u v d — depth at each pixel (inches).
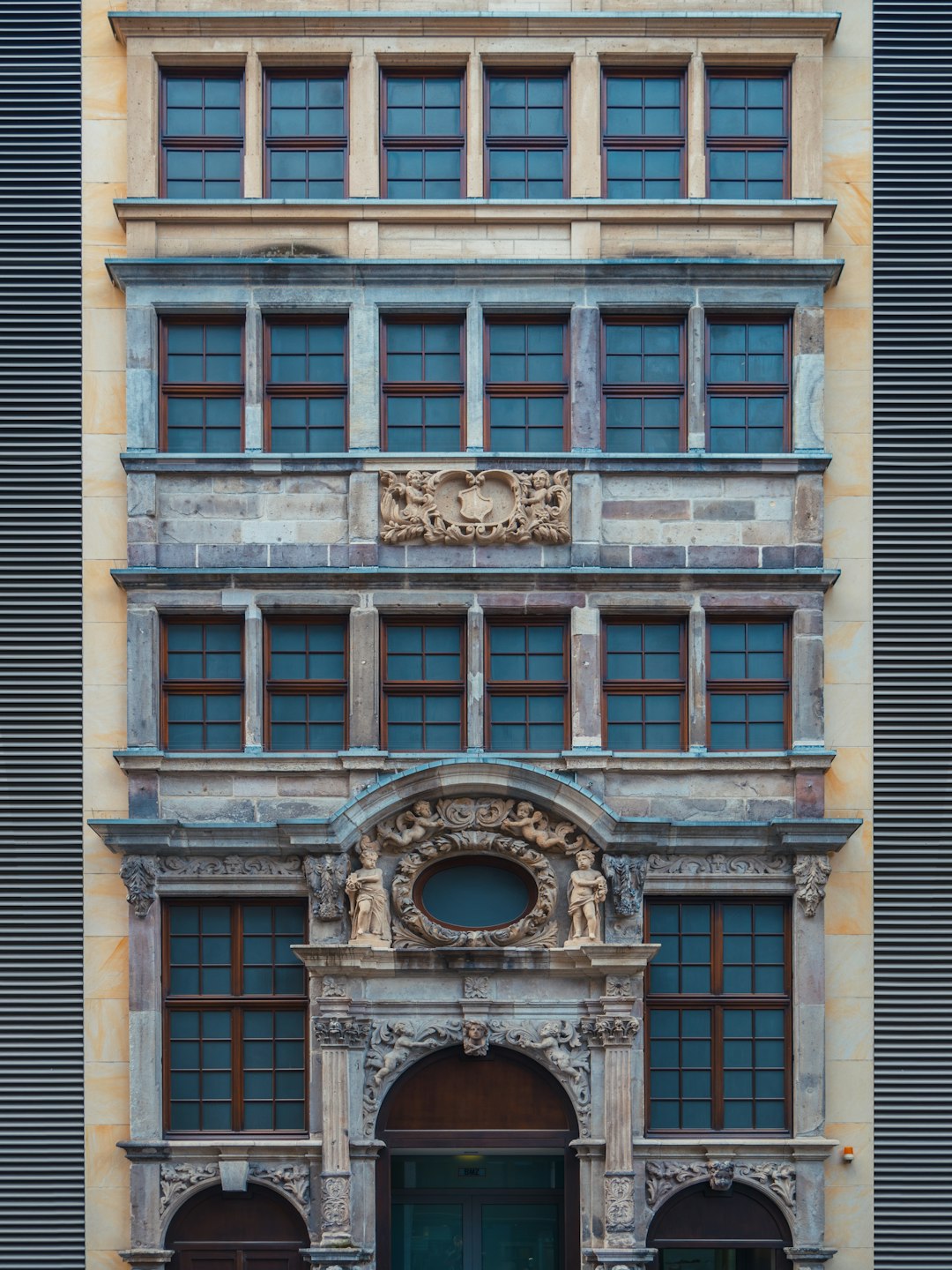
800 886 833.5
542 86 877.8
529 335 868.0
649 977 841.5
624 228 864.9
